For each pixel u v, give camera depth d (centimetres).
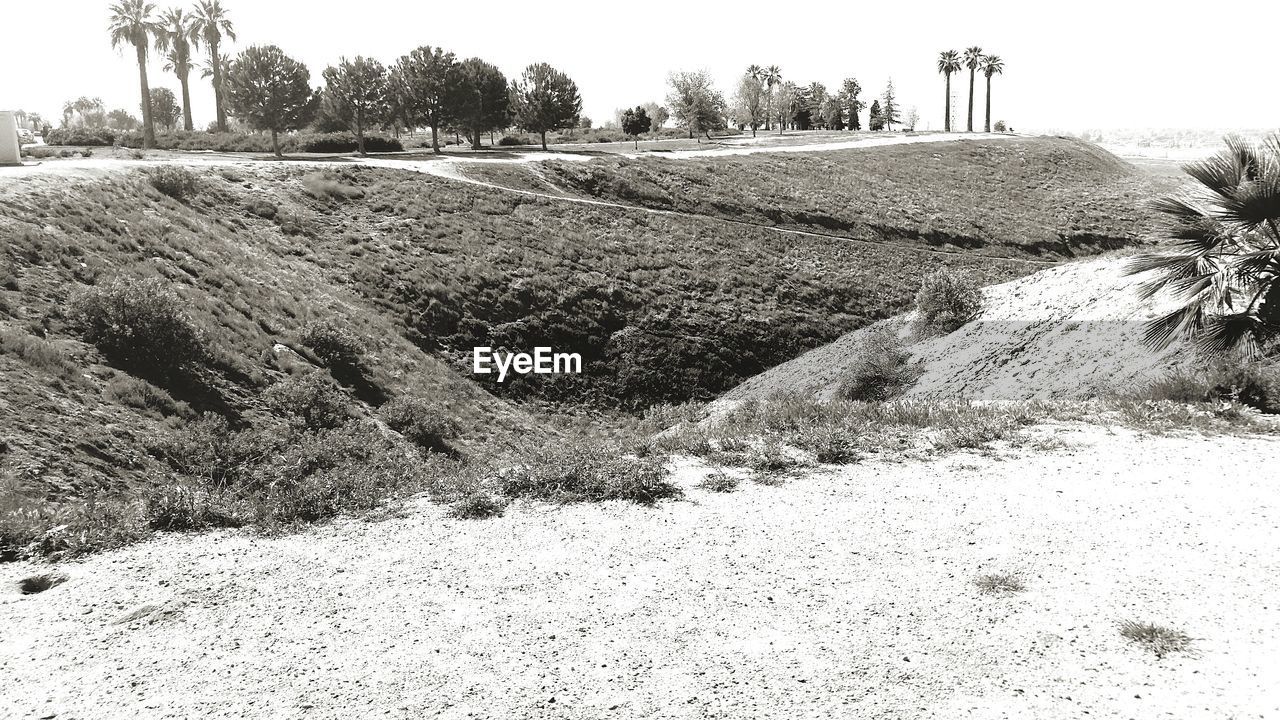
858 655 429
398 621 493
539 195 5088
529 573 568
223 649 460
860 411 1158
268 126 6247
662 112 14775
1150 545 574
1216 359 1163
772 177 6625
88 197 2780
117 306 1958
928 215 6222
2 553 625
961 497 718
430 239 4019
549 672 423
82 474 1345
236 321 2383
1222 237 1147
